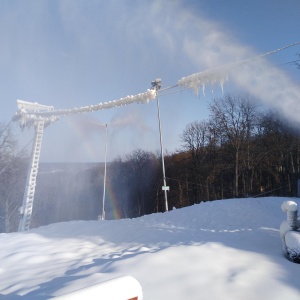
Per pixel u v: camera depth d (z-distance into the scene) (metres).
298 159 39.03
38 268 5.26
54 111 11.46
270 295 3.35
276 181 41.28
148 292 3.54
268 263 4.48
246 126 37.03
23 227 12.70
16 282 4.54
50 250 6.61
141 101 7.59
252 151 40.34
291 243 4.72
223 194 46.09
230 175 45.50
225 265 4.33
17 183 36.03
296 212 5.23
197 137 49.28
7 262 5.68
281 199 15.44
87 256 6.00
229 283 3.65
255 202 13.48
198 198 48.28
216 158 46.25
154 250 5.55
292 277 3.90
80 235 8.42
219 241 6.17
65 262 5.58
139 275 4.05
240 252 5.08
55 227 10.03
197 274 3.97
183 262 4.46
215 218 11.42
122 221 11.20
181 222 11.17
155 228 9.05
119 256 5.52
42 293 3.73
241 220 10.88
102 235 8.23
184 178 51.81
